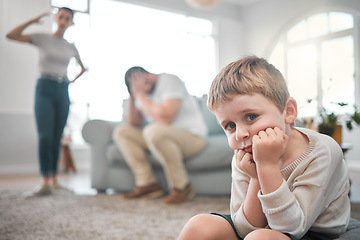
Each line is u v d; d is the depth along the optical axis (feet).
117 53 18.95
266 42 22.68
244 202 2.49
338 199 2.51
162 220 6.04
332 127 7.20
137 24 19.80
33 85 16.39
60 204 7.73
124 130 8.71
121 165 9.51
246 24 23.97
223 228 2.46
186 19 21.81
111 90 18.53
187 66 22.15
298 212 2.13
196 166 8.32
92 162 9.77
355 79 17.60
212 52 23.38
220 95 2.26
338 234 2.50
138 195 8.34
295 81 20.71
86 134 9.77
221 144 8.21
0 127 15.65
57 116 9.84
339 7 18.60
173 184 7.70
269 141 2.14
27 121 16.25
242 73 2.23
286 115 2.35
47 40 9.56
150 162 8.86
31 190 10.11
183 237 2.46
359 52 17.53
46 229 5.51
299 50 20.67
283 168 2.44
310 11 20.17
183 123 8.09
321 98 18.99
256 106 2.18
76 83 18.02
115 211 6.88
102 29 18.62
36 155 16.46
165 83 8.07
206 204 7.48
